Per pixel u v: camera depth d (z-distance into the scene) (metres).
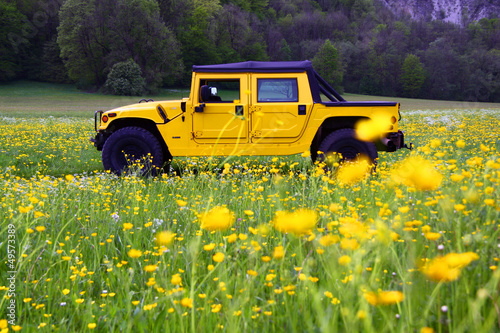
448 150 7.11
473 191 2.14
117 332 1.69
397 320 1.53
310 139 6.28
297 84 6.29
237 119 6.23
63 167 7.52
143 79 72.69
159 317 1.63
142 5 75.12
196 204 3.54
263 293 1.86
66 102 53.97
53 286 2.12
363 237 1.68
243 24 97.56
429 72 112.50
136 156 6.50
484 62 112.69
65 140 11.42
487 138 10.85
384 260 1.84
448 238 2.15
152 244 2.76
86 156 8.67
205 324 1.58
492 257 1.75
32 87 78.81
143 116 6.42
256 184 4.70
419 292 1.61
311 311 1.65
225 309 1.56
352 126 6.50
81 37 74.38
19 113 28.62
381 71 116.19
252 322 1.56
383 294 1.20
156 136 6.79
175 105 6.36
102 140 6.82
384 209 2.04
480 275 1.65
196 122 6.30
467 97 111.62
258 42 102.25
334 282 1.70
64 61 78.00
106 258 2.40
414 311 1.48
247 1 133.62
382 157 7.84
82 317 1.84
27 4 81.75
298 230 1.63
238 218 3.07
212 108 6.26
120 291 2.06
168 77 80.50
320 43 120.81
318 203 3.33
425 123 16.86
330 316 1.45
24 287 2.14
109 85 71.88
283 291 1.74
